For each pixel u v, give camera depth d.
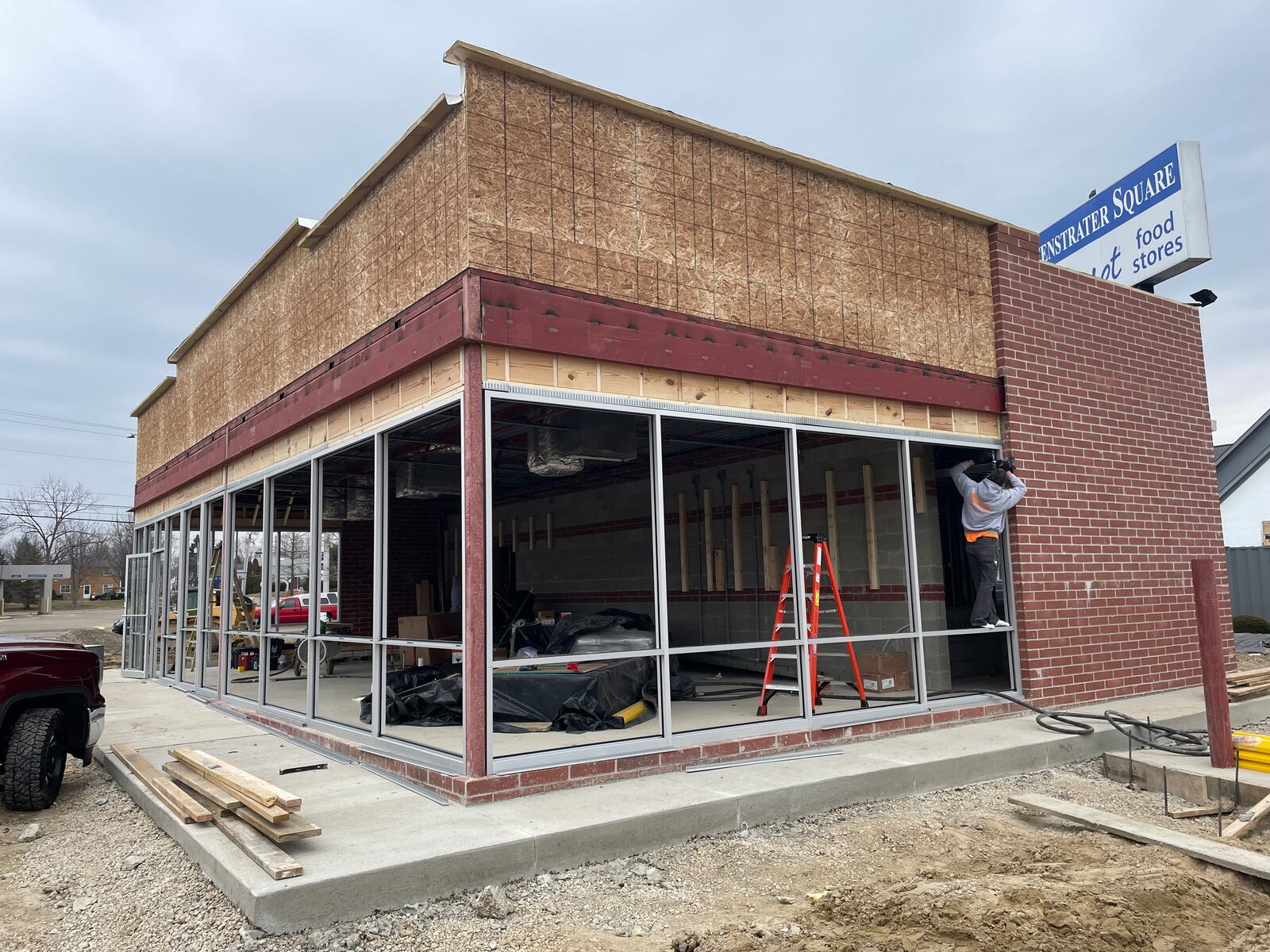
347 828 4.90
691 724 7.61
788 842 5.40
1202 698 9.19
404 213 6.84
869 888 4.46
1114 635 9.25
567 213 6.27
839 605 8.02
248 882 4.07
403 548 17.42
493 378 5.82
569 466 8.55
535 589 15.01
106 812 6.35
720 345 6.90
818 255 7.71
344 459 10.70
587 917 4.29
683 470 12.24
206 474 11.96
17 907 4.64
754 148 7.32
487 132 5.98
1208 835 5.80
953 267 8.74
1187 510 10.34
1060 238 13.23
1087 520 9.23
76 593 60.84
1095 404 9.57
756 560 11.08
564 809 5.26
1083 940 3.88
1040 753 7.19
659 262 6.71
